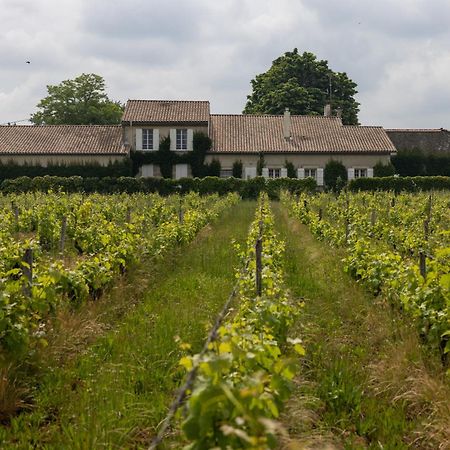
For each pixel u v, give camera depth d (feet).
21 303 19.29
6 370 17.75
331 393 18.16
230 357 10.23
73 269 28.66
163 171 130.82
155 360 20.74
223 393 8.91
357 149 131.85
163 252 40.22
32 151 126.62
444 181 120.47
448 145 148.25
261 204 71.61
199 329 24.11
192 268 38.55
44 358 19.76
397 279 25.21
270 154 131.13
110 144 130.93
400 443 15.61
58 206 53.31
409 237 38.34
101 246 37.93
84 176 127.03
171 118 131.75
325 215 70.69
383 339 22.74
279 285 25.82
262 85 185.06
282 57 187.73
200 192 118.11
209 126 138.31
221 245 48.88
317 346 22.08
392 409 17.31
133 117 131.54
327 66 186.80
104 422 15.69
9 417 16.70
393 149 132.05
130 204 72.69
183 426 9.12
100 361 20.49
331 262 37.86
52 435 15.49
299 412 16.21
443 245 35.35
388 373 19.13
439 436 15.48
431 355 20.26
